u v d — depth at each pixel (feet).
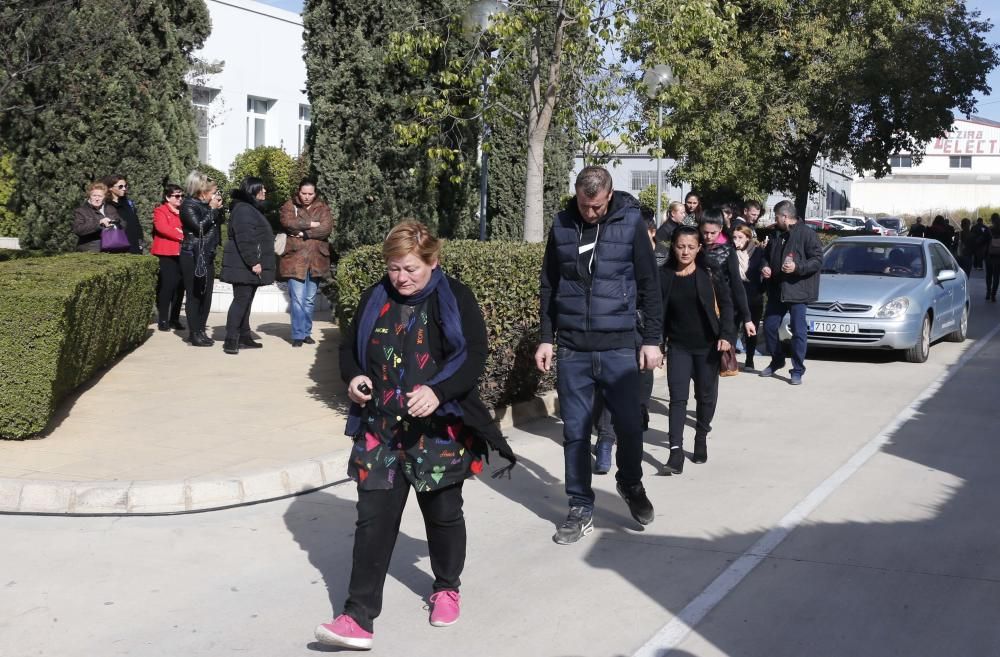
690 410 32.58
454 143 44.21
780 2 85.87
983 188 266.36
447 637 14.99
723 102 87.20
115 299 32.53
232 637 14.92
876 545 19.11
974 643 14.74
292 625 15.38
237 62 86.94
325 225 39.01
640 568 17.94
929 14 91.35
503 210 57.26
